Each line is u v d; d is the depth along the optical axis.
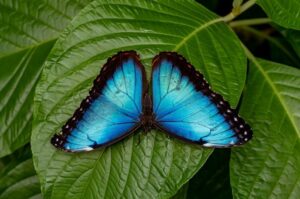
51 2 0.72
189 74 0.61
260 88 0.68
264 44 0.83
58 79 0.63
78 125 0.60
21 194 0.73
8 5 0.72
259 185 0.64
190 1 0.68
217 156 0.73
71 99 0.63
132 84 0.62
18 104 0.70
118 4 0.66
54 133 0.62
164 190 0.61
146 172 0.62
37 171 0.62
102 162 0.62
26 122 0.70
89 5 0.65
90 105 0.60
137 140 0.62
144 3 0.66
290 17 0.67
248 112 0.67
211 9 0.80
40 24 0.72
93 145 0.60
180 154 0.62
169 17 0.67
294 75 0.69
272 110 0.67
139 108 0.61
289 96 0.68
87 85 0.63
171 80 0.62
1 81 0.71
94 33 0.65
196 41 0.66
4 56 0.71
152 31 0.66
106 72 0.61
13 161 0.74
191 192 0.72
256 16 0.81
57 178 0.62
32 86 0.71
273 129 0.66
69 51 0.64
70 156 0.62
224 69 0.64
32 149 0.62
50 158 0.62
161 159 0.62
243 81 0.64
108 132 0.60
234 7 0.69
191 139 0.60
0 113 0.70
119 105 0.61
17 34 0.72
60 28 0.72
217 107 0.60
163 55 0.62
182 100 0.61
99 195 0.62
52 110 0.63
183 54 0.65
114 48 0.65
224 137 0.60
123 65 0.62
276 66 0.69
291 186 0.64
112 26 0.65
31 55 0.72
